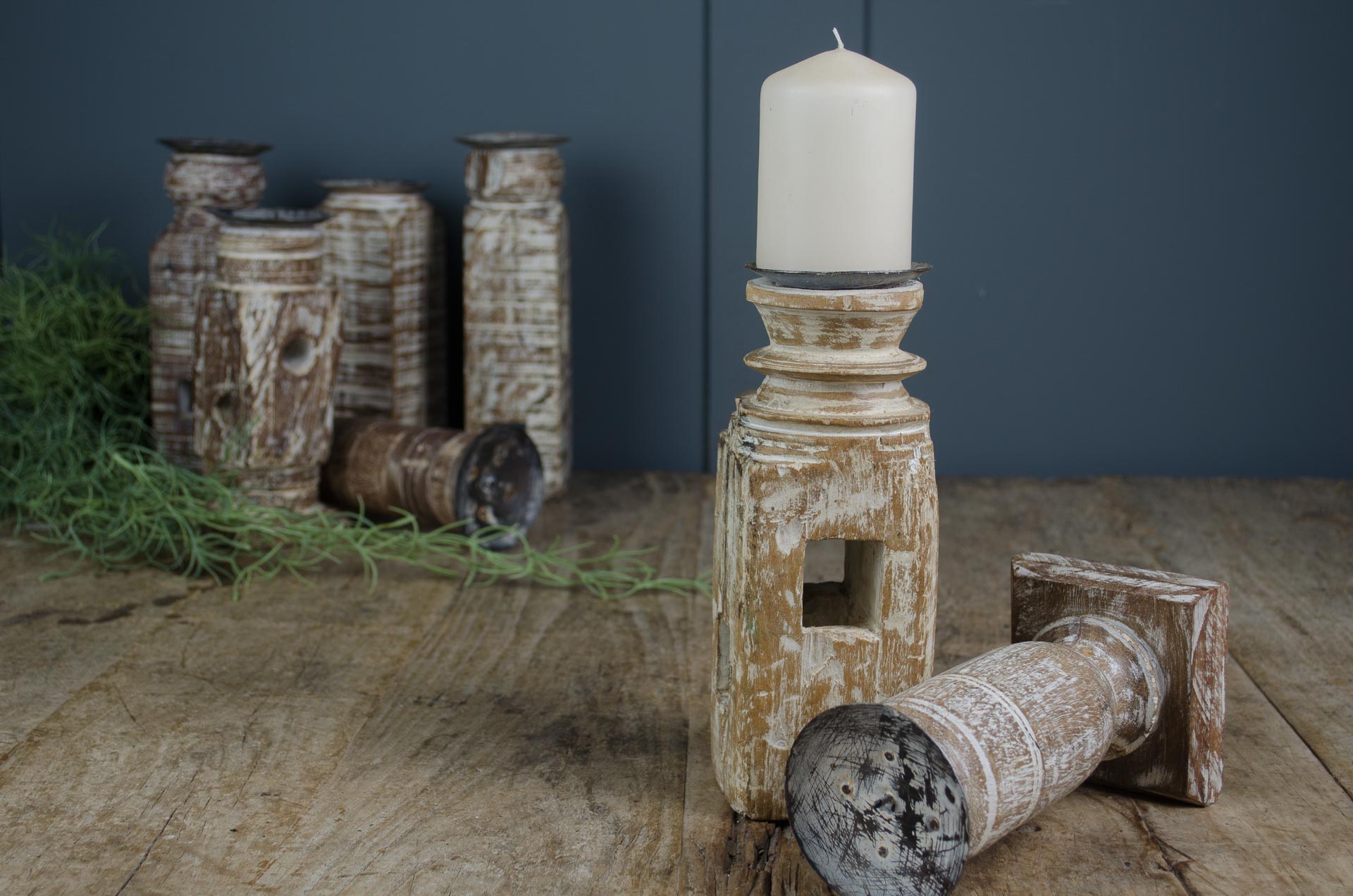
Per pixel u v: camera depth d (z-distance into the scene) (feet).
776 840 3.76
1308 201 7.79
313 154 8.16
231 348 6.43
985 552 6.62
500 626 5.52
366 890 3.47
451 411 8.43
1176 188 7.83
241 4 8.04
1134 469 8.19
